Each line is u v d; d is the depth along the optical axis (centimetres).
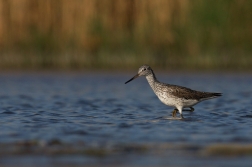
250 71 2948
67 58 3084
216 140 1059
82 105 1711
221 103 1769
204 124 1283
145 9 3048
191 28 3044
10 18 3072
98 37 3059
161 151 955
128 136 1108
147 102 1809
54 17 3092
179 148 980
